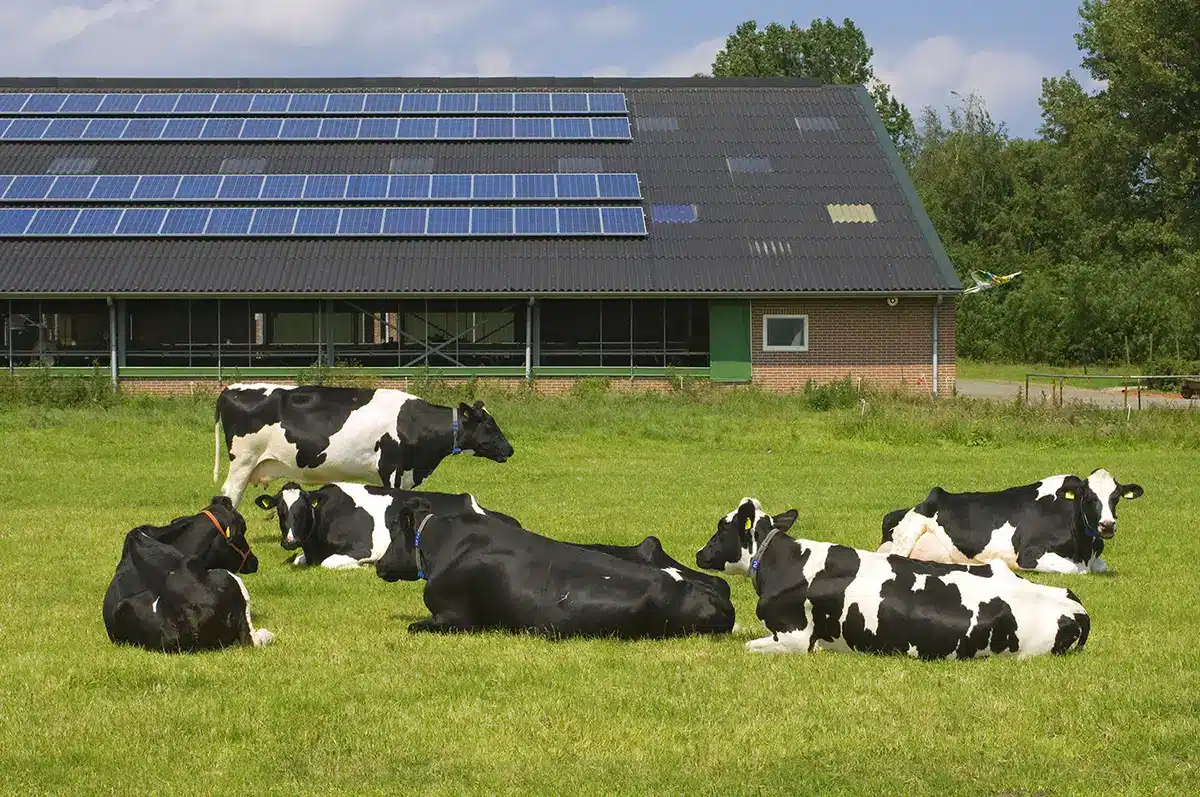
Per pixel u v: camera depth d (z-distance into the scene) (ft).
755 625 35.47
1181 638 33.78
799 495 63.36
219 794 22.93
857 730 26.04
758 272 120.67
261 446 52.49
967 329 231.50
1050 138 295.69
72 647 32.81
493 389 116.78
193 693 28.68
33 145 135.23
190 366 122.31
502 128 139.13
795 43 275.39
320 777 23.77
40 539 50.16
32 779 23.57
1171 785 23.18
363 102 144.15
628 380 121.70
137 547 33.24
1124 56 204.23
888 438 89.76
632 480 69.46
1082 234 255.09
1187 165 202.28
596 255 122.11
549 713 27.27
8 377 109.81
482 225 124.06
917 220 127.54
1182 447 88.02
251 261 120.37
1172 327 197.16
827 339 122.11
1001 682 29.14
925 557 44.37
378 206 127.34
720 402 110.83
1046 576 43.29
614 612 33.22
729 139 140.05
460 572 34.55
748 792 22.94
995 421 93.86
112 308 118.62
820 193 131.34
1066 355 213.46
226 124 138.72
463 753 24.99
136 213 124.47
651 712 27.40
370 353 124.88
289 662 31.24
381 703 28.07
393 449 52.95
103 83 151.12
